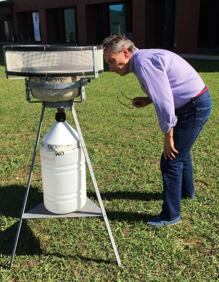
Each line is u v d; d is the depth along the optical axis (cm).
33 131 619
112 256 304
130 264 295
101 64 263
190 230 334
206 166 459
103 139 564
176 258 301
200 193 395
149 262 297
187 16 1725
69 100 269
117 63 281
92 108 762
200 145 529
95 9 2342
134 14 1977
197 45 1742
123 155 500
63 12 2664
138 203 379
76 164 285
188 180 370
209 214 357
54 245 320
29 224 348
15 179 440
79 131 280
